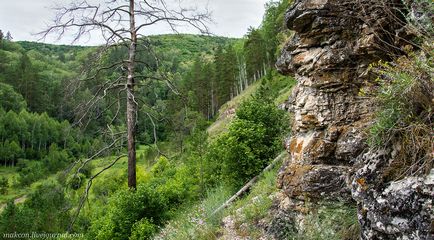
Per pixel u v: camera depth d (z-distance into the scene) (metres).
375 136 3.62
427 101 3.22
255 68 70.56
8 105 91.00
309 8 5.50
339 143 5.27
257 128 10.88
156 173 24.17
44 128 83.62
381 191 3.31
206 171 13.32
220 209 8.15
